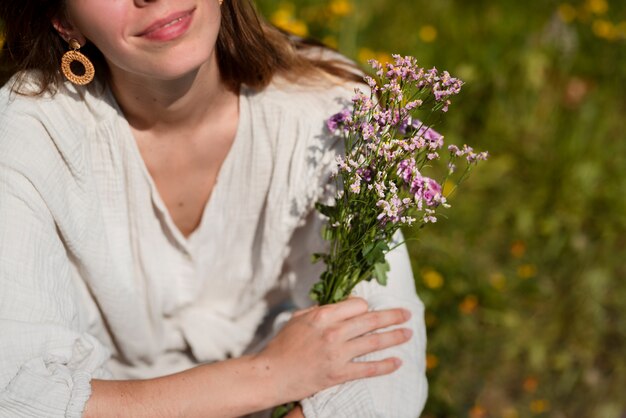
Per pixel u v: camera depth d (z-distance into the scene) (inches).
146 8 63.2
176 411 70.9
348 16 141.9
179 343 87.5
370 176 68.7
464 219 126.3
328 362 73.1
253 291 85.7
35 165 69.0
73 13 65.6
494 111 139.2
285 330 75.0
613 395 114.0
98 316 80.7
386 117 67.9
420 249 118.6
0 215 68.1
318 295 77.2
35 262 68.9
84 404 68.9
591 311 119.9
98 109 71.9
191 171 78.0
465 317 116.1
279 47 77.7
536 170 133.1
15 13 68.6
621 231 128.4
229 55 73.5
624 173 133.5
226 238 82.3
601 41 151.2
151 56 65.2
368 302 78.4
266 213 79.2
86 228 73.8
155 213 78.3
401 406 74.0
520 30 151.3
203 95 73.1
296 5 147.6
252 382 72.6
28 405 66.7
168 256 81.3
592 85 147.3
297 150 76.5
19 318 67.6
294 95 77.1
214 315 87.8
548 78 145.1
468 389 111.8
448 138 134.3
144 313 82.7
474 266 122.5
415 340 77.8
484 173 132.0
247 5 72.8
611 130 141.4
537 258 125.6
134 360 86.5
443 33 150.8
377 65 69.0
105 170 74.3
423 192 67.2
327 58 83.0
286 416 74.4
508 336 116.3
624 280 124.3
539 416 112.0
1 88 73.0
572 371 115.3
